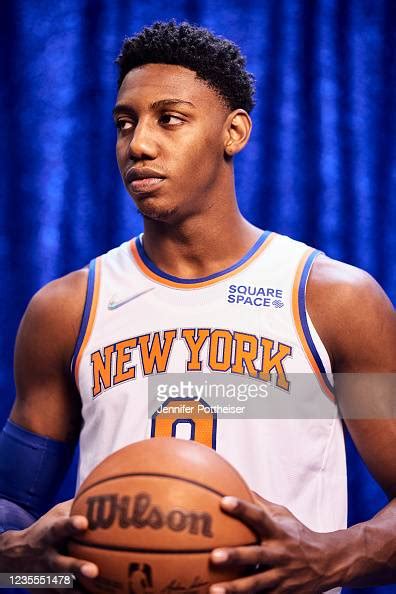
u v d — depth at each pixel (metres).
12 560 2.03
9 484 2.54
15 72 3.95
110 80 3.95
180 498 1.76
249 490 1.92
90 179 3.92
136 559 1.74
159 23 2.45
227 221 2.46
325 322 2.39
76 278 2.55
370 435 2.40
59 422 2.54
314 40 3.99
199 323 2.40
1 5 3.96
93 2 3.97
